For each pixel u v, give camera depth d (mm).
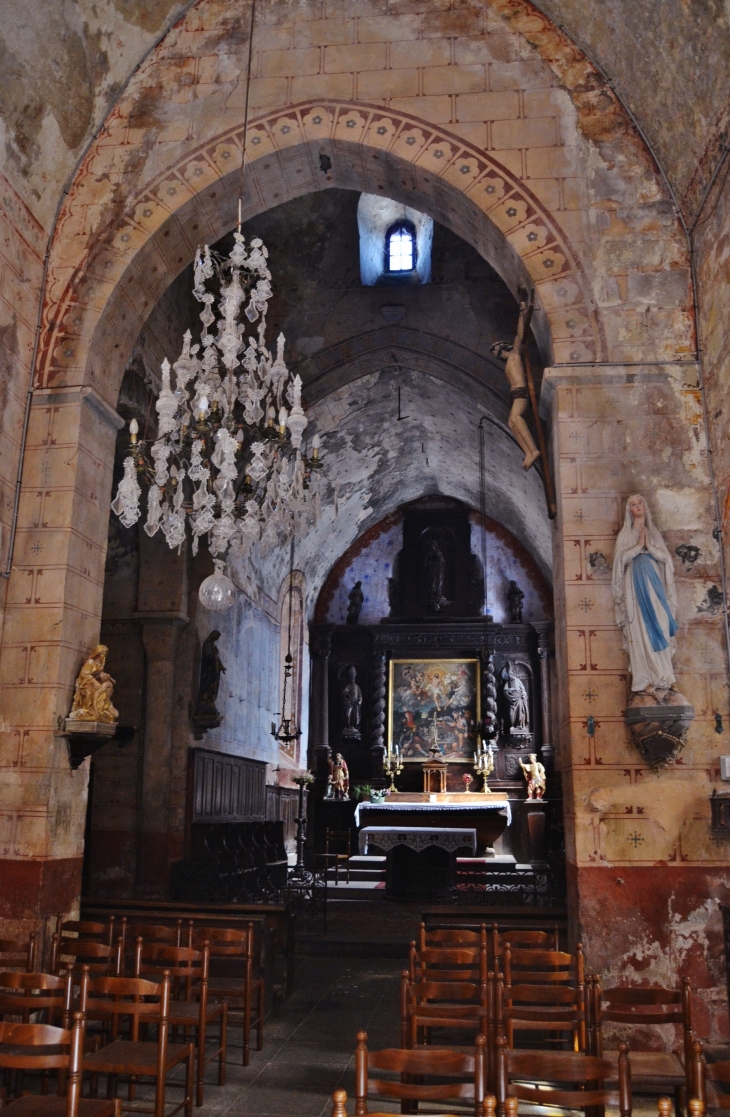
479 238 11875
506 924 10117
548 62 11531
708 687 9570
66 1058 4859
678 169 10672
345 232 17141
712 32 9305
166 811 17156
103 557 11586
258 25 12102
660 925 9055
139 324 12250
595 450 10266
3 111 10555
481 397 17297
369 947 13914
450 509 27578
